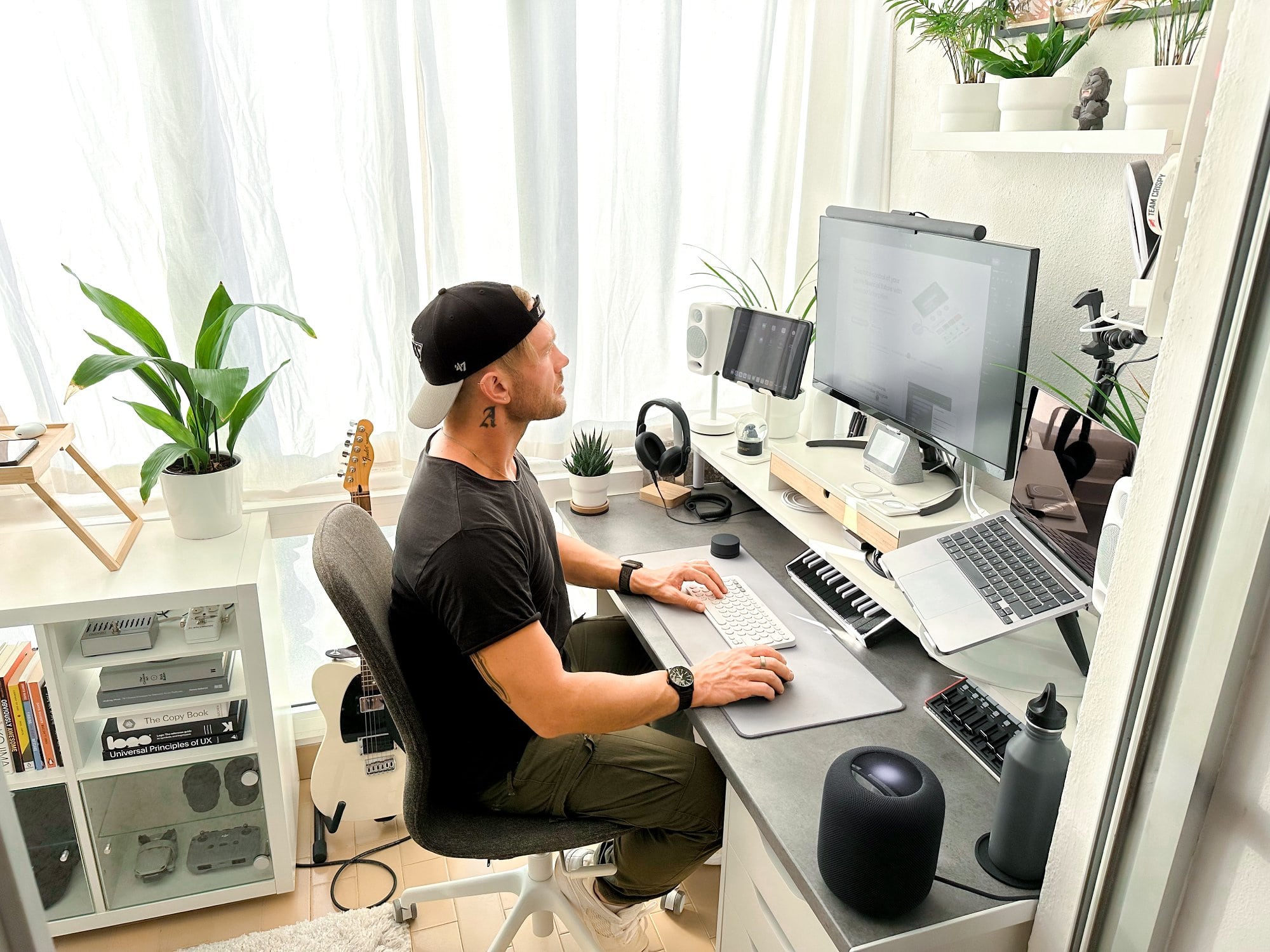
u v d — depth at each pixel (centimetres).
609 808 153
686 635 166
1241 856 84
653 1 203
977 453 153
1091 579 133
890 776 106
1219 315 77
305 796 233
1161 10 134
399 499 223
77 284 191
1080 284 157
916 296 160
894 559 156
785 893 130
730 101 219
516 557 139
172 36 174
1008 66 154
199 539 193
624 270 223
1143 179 125
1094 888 99
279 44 188
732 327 215
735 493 228
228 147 188
